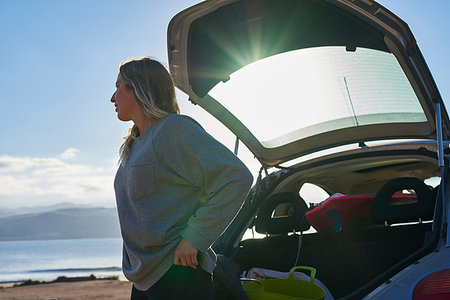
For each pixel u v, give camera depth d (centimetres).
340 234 270
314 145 359
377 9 239
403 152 321
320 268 276
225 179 171
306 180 381
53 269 7962
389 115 329
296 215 296
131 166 179
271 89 330
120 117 195
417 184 257
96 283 2762
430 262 193
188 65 296
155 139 178
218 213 168
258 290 218
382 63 290
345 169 379
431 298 165
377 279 201
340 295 268
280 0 250
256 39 285
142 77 187
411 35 247
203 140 177
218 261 224
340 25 266
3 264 10662
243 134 349
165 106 191
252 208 333
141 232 173
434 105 286
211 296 177
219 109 333
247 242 306
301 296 232
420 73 271
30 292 2072
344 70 309
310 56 303
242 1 253
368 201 289
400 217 256
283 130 357
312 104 341
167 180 177
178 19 268
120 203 184
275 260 293
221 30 277
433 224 227
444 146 292
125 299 1739
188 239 167
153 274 172
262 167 364
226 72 309
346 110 339
